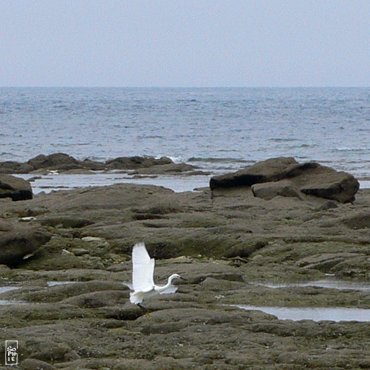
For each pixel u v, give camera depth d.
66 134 177.12
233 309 37.19
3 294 40.69
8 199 69.12
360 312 38.22
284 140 163.12
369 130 189.88
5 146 149.75
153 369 29.12
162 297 39.00
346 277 46.09
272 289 41.47
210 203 65.81
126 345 31.88
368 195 72.31
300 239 52.06
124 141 162.12
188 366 29.34
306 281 45.28
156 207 60.44
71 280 45.41
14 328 34.25
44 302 39.53
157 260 50.59
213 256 51.44
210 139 166.38
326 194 66.56
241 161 124.06
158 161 115.50
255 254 50.81
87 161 115.94
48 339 31.84
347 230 54.56
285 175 69.00
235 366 29.39
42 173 107.75
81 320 35.66
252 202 64.88
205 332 33.19
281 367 29.31
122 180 98.25
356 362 29.73
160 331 33.81
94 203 63.34
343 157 130.12
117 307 37.06
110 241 53.28
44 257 50.56
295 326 33.84
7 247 49.75
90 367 29.39
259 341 32.34
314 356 30.28
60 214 59.72
